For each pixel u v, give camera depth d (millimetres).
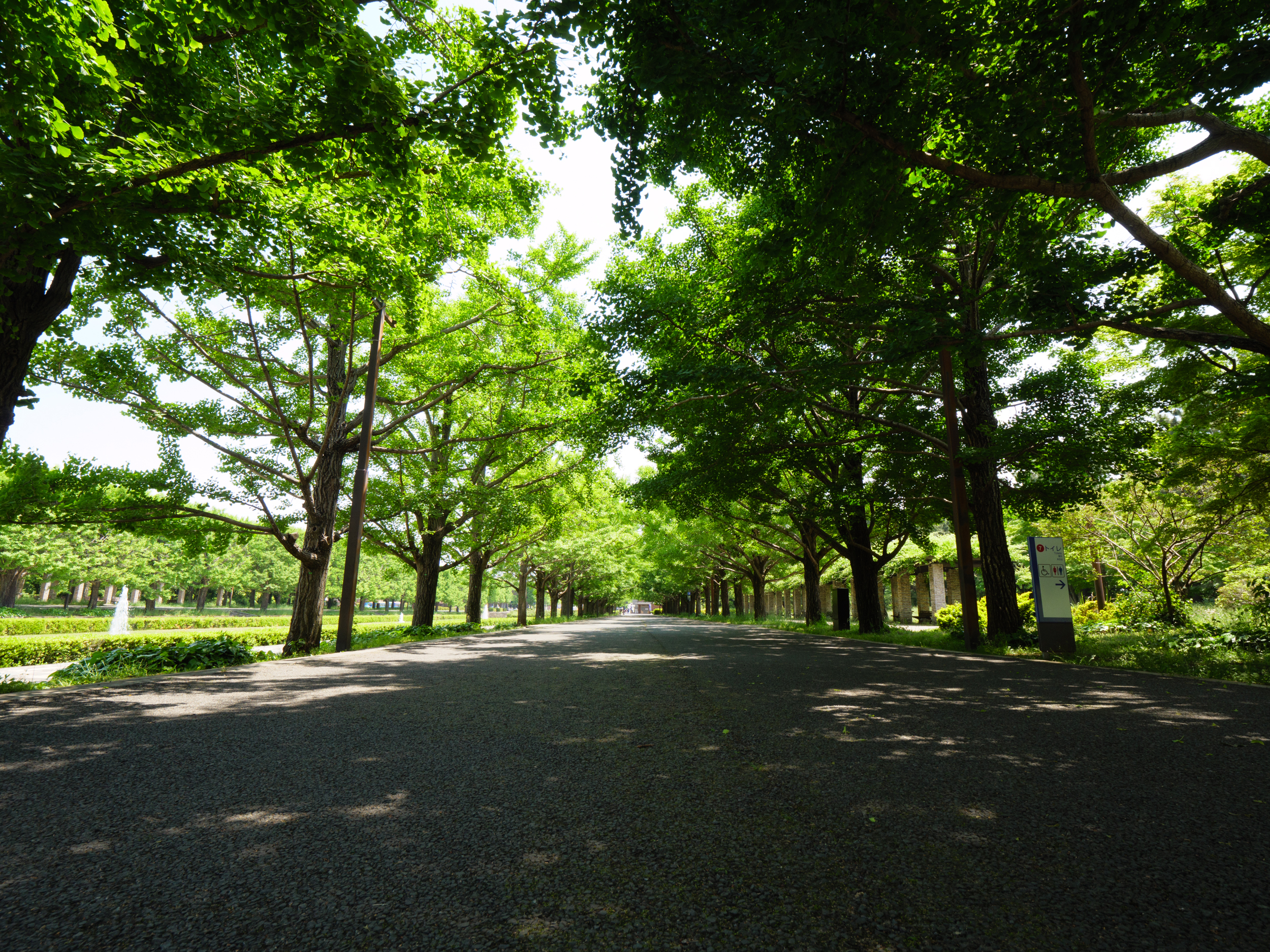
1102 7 5129
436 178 8992
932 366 14625
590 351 15547
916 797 3006
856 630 21250
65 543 43656
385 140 6074
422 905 1921
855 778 3312
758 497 19016
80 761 3592
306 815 2723
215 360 13188
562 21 5512
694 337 11906
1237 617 13914
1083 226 10953
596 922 1825
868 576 19250
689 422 13758
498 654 11492
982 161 6918
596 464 20078
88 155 5090
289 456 15086
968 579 12438
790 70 5191
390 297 9367
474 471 20359
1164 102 6027
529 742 4152
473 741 4160
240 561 64188
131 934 1732
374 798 2973
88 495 10781
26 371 6723
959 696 6141
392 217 8508
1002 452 11664
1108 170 8633
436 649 12875
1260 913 1864
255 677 7547
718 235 13469
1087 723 4773
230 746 3986
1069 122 6223
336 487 14312
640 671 8406
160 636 17281
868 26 5059
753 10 4871
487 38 5844
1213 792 3066
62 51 4484
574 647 13531
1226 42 5430
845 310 9602
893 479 16750
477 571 26500
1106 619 18031
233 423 13250
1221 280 10039
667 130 6715
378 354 13398
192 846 2377
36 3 4234
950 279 11406
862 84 5508
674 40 5289
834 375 10562
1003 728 4613
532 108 6316
